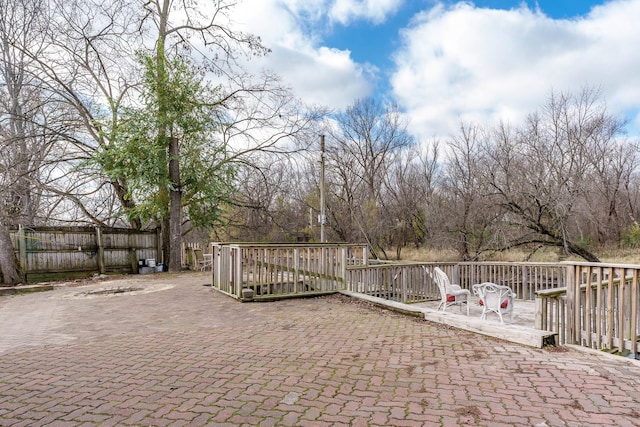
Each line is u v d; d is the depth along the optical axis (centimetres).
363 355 400
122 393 308
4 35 1255
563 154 1833
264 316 610
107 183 1584
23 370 367
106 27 1352
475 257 1684
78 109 1406
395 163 2830
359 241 2492
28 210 1420
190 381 333
